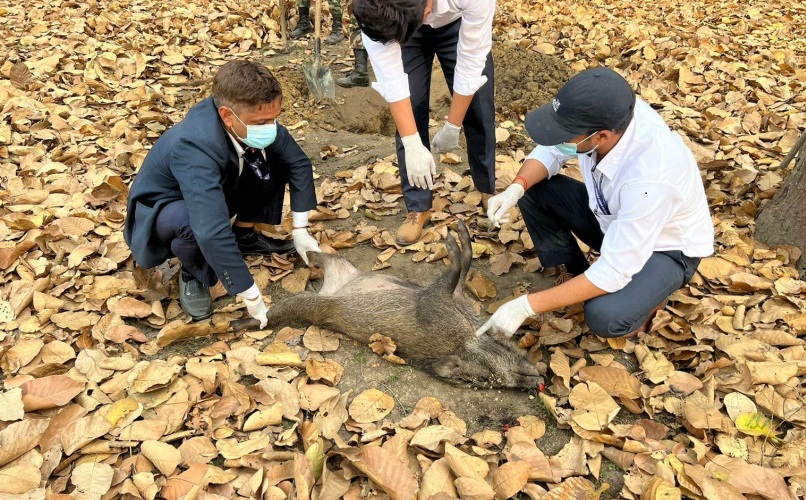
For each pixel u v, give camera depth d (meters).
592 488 2.35
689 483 2.33
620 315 2.73
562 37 7.28
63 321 3.21
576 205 3.21
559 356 2.97
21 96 5.46
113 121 5.28
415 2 2.67
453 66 3.60
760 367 2.77
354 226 4.18
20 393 2.65
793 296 3.25
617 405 2.70
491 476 2.43
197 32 7.32
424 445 2.53
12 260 3.58
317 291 3.65
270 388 2.79
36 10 7.64
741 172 4.36
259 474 2.36
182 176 2.84
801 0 8.73
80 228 3.91
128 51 6.64
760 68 6.38
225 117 2.84
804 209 3.51
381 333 3.20
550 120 2.52
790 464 2.39
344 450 2.46
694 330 3.05
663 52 6.68
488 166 3.95
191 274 3.30
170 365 2.89
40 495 2.23
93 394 2.76
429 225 4.16
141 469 2.45
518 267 3.74
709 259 3.51
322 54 6.92
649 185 2.46
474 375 2.97
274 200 3.58
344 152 5.05
